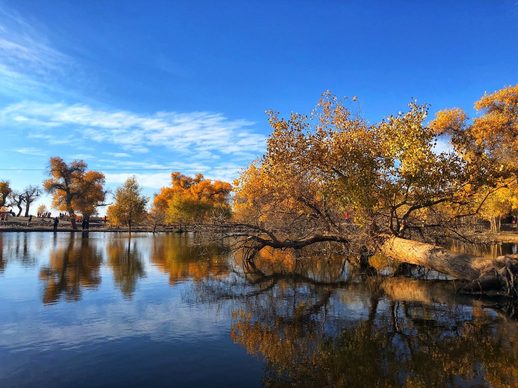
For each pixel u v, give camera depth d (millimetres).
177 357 6668
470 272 12211
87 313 9406
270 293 12273
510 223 67250
